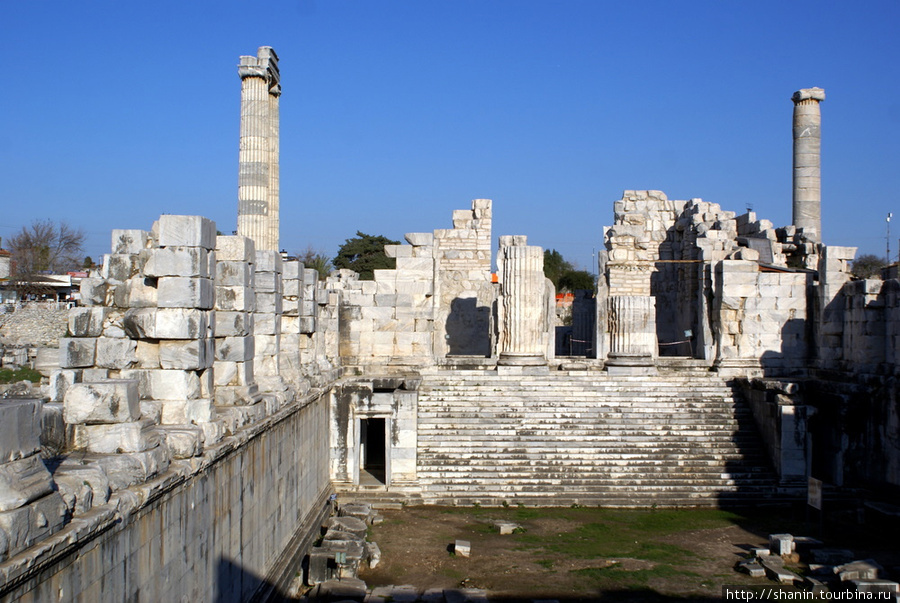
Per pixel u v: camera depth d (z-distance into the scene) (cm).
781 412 2442
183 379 1228
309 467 2053
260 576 1464
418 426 2577
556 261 9969
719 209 4112
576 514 2259
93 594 783
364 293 2903
